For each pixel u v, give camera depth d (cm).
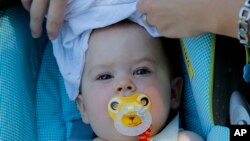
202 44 204
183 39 212
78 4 218
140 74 223
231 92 204
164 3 191
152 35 223
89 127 251
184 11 186
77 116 256
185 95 243
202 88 208
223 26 180
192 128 244
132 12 218
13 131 225
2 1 229
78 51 227
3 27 236
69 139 246
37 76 259
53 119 255
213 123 210
